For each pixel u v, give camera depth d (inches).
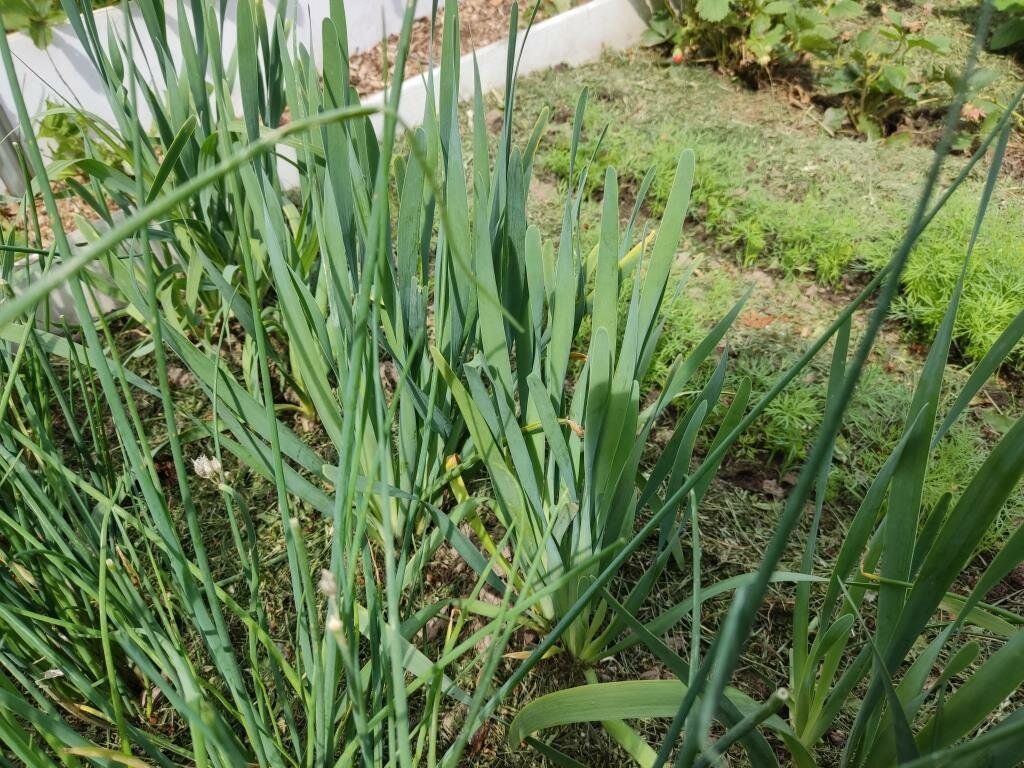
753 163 59.2
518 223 23.8
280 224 27.3
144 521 25.9
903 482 17.1
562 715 19.3
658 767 14.2
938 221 49.3
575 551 25.2
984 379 16.8
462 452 29.6
